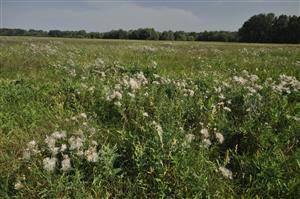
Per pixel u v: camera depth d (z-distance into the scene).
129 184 4.23
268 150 5.12
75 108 6.58
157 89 7.19
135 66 9.88
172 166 4.41
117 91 6.72
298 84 7.74
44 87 7.56
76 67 10.23
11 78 9.18
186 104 6.30
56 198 3.80
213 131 5.57
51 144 4.49
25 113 6.19
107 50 18.62
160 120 5.63
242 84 7.62
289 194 4.29
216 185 4.30
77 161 4.26
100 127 5.58
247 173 4.67
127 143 4.82
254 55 17.86
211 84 7.90
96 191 4.08
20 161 4.44
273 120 5.89
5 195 3.92
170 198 4.05
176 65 12.51
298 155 4.91
